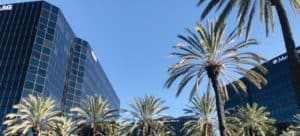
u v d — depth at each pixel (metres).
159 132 55.06
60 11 85.81
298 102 15.29
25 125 50.16
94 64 106.31
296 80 15.64
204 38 30.53
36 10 81.31
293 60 16.09
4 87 70.38
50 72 76.88
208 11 20.45
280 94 102.19
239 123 61.19
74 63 91.38
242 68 31.44
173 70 32.12
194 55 31.17
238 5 21.02
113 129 54.66
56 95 79.44
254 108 61.88
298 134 63.72
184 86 32.38
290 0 21.36
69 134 55.72
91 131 53.97
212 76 30.44
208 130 50.28
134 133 54.88
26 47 75.56
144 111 54.62
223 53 30.73
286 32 16.88
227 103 122.75
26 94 69.50
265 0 21.75
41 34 78.00
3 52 75.94
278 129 81.44
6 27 80.06
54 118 54.31
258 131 61.94
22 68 72.50
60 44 84.31
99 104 54.94
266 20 22.06
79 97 87.31
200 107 51.41
